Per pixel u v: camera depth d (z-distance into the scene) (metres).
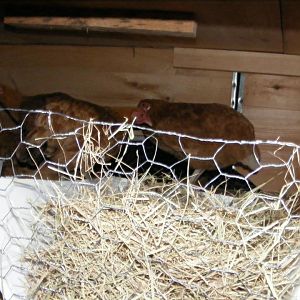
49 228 1.04
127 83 1.97
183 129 1.63
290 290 0.95
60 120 1.48
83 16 1.36
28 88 2.03
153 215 0.99
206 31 1.49
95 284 1.00
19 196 1.08
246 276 0.94
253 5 1.15
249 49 1.81
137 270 0.98
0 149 1.66
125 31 1.46
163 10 1.26
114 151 1.32
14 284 1.06
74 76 2.00
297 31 1.40
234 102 1.91
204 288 0.95
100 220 1.00
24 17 1.41
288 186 0.95
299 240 0.97
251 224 0.99
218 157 1.63
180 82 1.93
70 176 1.06
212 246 0.97
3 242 1.05
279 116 1.89
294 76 1.87
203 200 1.07
